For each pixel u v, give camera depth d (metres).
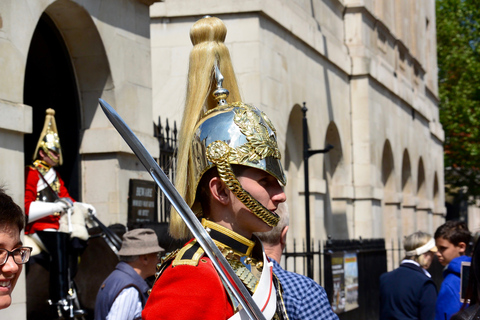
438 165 27.00
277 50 11.90
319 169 14.27
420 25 24.88
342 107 16.02
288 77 12.39
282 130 11.93
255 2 11.03
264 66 11.23
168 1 11.38
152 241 5.24
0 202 2.35
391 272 6.49
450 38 30.34
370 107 16.88
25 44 6.37
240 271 2.27
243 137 2.28
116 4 8.07
